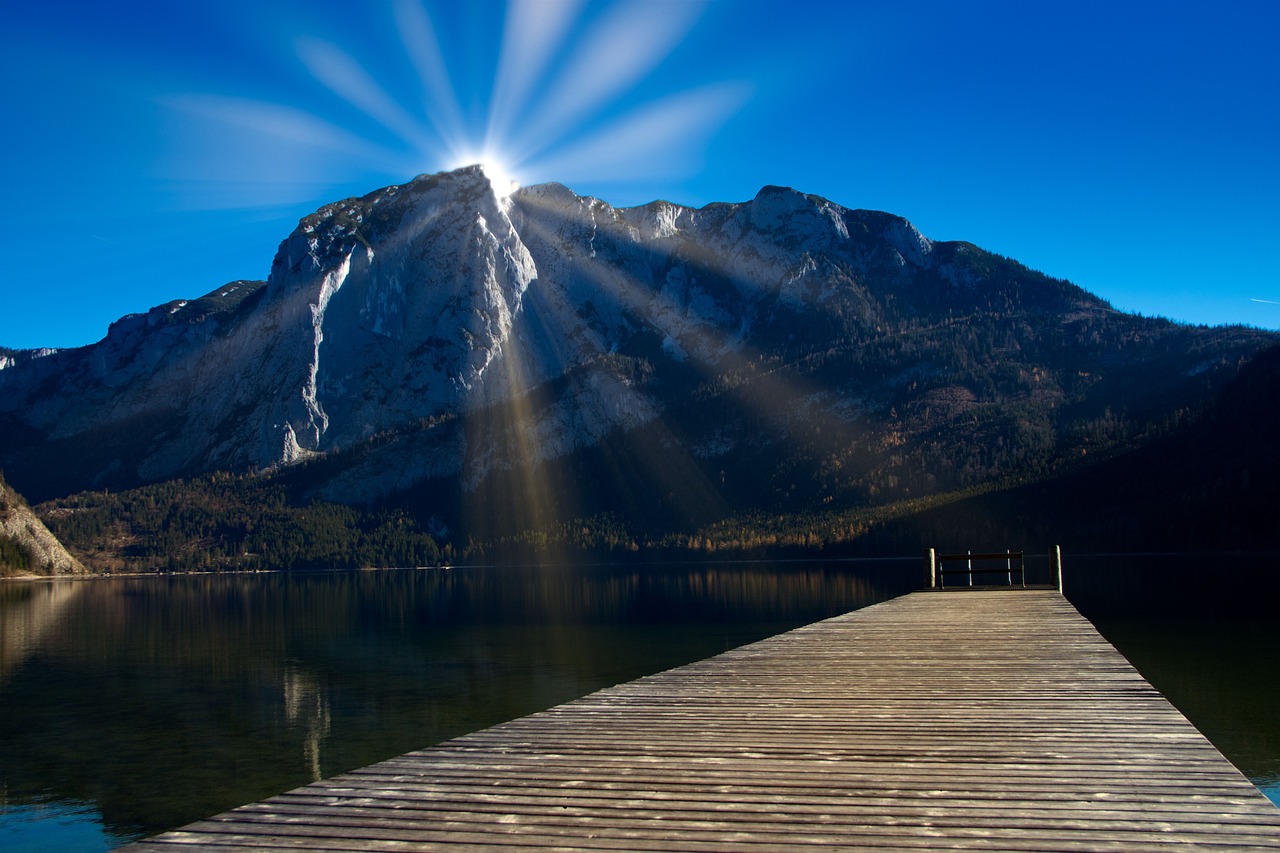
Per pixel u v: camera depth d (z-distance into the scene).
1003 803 7.60
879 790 8.02
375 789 8.26
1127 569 107.75
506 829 7.12
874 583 106.88
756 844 6.71
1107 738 9.95
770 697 12.79
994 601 29.77
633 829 7.08
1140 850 6.50
